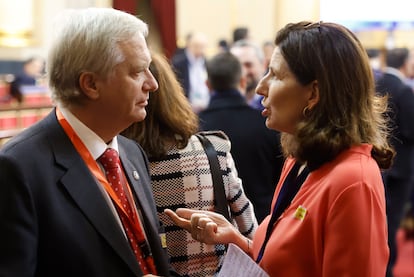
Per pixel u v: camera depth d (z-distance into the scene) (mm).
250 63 3920
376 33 6730
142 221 1489
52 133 1354
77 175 1328
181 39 8031
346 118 1358
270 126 1446
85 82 1335
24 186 1243
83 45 1319
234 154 2586
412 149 3484
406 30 6910
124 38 1345
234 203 1861
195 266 1762
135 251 1407
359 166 1322
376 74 3479
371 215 1282
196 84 6129
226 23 8141
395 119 3410
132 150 1606
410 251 4750
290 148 1458
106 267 1306
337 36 1371
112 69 1332
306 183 1413
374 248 1274
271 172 2623
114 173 1427
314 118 1371
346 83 1357
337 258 1277
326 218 1316
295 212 1393
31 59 6000
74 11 1367
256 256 1543
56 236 1258
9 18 6750
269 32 7785
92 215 1312
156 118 1765
